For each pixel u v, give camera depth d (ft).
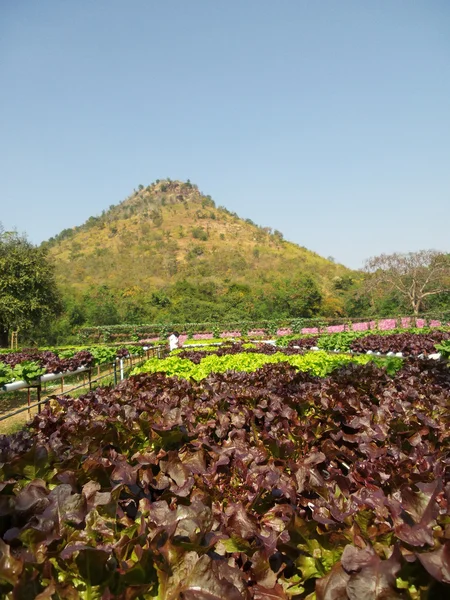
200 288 172.55
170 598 4.84
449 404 13.16
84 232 374.22
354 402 13.38
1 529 6.09
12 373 26.58
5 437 11.03
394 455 9.62
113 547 5.53
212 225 385.70
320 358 31.63
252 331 119.34
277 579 6.10
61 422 12.96
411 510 5.87
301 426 11.75
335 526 6.28
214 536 6.11
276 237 370.53
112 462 8.69
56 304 105.70
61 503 5.99
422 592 4.83
